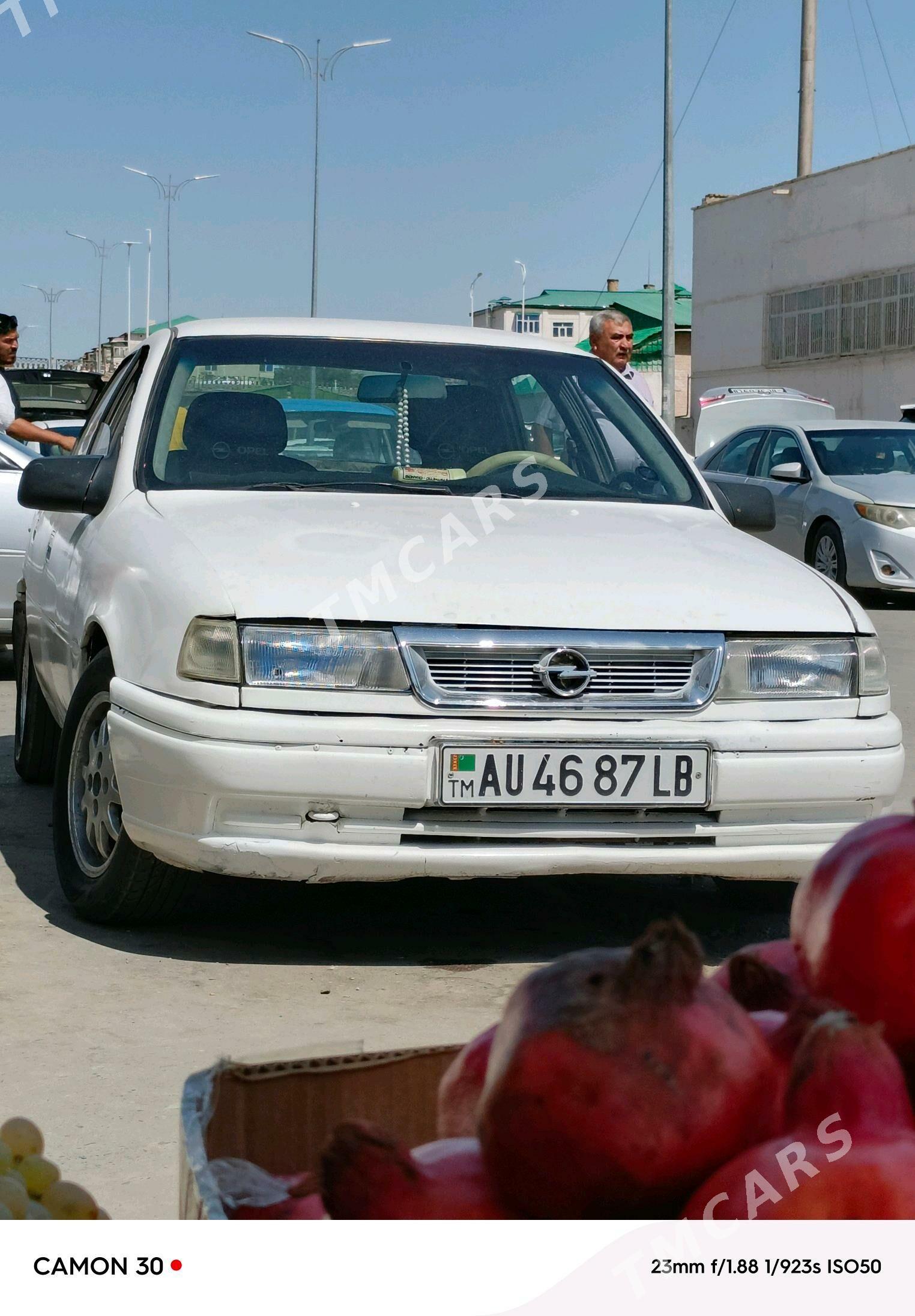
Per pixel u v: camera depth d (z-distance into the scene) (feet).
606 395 14.65
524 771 10.16
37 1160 2.60
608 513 12.76
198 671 10.16
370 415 13.50
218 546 10.95
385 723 10.03
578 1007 1.78
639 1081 1.76
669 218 82.94
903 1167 1.72
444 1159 1.97
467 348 14.51
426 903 12.49
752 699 10.73
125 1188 7.01
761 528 14.03
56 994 9.90
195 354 13.84
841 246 103.65
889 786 10.95
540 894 12.85
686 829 10.52
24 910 11.97
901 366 98.84
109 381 16.97
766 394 58.85
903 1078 1.84
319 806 10.00
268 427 13.23
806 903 2.15
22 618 17.49
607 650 10.41
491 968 10.76
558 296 259.39
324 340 14.23
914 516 38.70
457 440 13.47
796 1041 1.86
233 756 9.88
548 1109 1.77
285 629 10.14
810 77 109.60
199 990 10.06
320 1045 2.76
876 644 11.23
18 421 22.71
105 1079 8.44
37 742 16.96
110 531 12.27
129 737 10.41
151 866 10.96
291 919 11.87
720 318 117.50
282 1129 2.70
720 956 11.13
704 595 10.93
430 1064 2.79
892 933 1.99
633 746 10.32
